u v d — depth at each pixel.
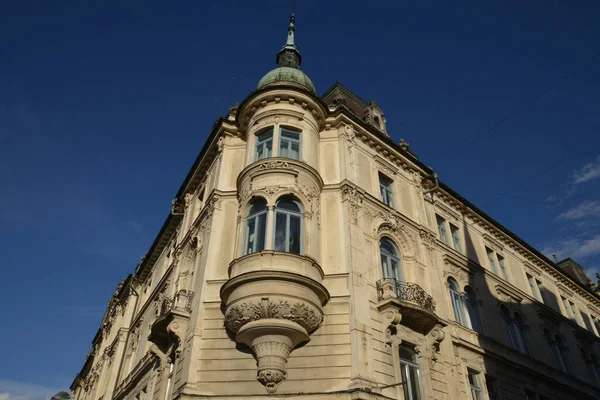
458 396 17.05
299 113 19.78
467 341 19.41
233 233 18.27
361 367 13.88
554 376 23.72
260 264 15.05
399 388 14.77
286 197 17.19
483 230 27.59
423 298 17.34
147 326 25.88
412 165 23.44
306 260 15.46
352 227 17.45
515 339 23.45
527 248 29.83
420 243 20.88
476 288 23.03
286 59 24.56
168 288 23.11
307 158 18.75
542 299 29.03
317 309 14.84
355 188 18.81
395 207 21.12
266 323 14.01
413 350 16.81
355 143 20.88
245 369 14.40
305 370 14.12
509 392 20.06
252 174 17.81
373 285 16.78
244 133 21.45
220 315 15.95
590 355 29.33
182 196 26.72
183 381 14.51
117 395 26.81
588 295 34.91
